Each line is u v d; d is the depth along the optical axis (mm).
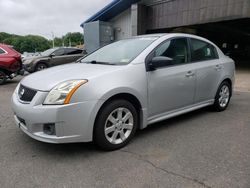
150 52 3818
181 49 4324
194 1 12039
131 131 3574
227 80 5375
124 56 3920
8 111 5336
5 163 3029
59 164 3016
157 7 13953
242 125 4426
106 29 16297
